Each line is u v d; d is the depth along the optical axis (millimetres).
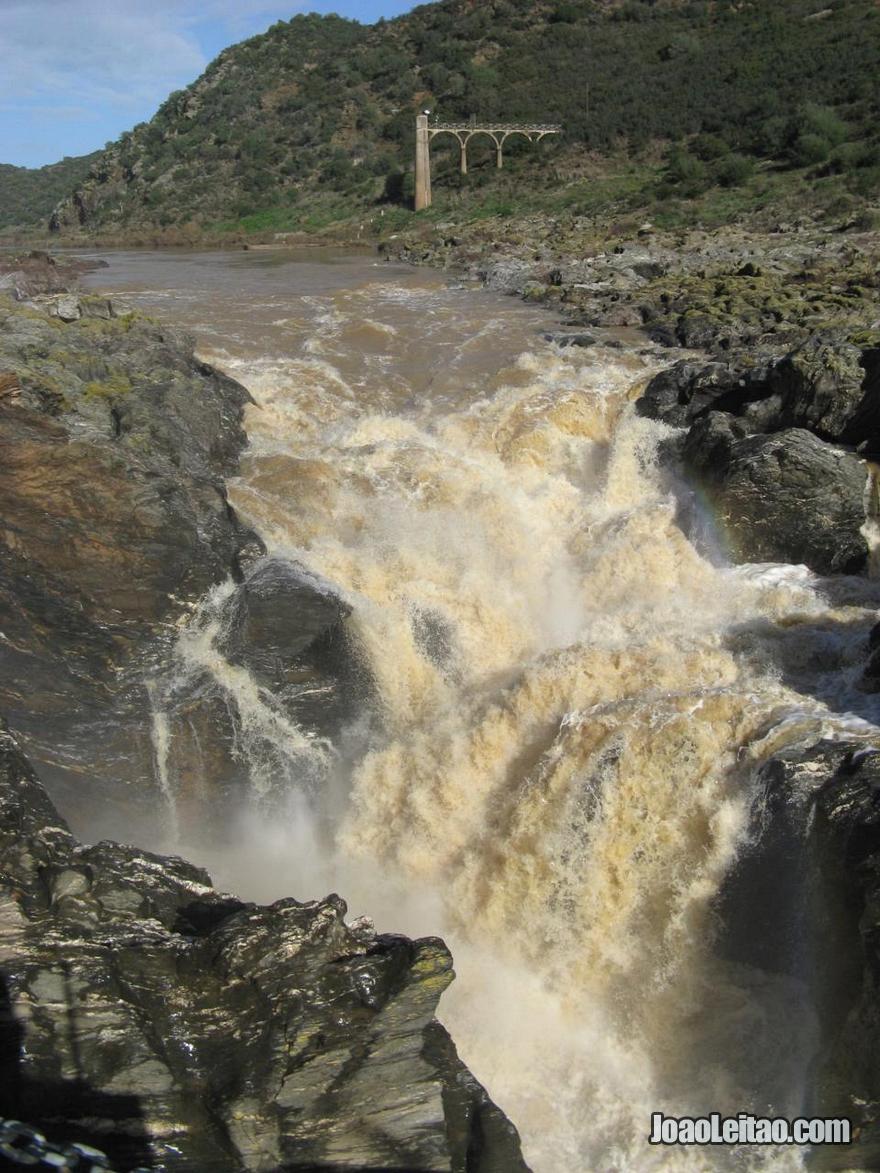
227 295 34875
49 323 19453
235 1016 9008
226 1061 8758
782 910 11883
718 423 19953
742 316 27109
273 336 27531
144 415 16984
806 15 71938
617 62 76312
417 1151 8828
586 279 35281
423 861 14625
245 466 18984
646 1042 12148
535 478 20578
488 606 17094
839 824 11055
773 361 21391
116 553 15078
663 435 20938
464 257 44750
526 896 13555
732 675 14859
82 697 15086
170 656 15383
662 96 66312
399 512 18469
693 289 31297
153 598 15289
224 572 16016
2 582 14766
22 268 38656
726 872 12438
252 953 9312
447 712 15797
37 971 9047
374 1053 9086
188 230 69125
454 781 14820
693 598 17844
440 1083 9172
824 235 40656
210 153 86562
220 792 15758
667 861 12930
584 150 63719
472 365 24781
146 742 15289
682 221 47594
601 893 13094
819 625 16328
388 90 86375
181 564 15414
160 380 18969
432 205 62750
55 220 96125
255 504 17766
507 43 86500
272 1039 8898
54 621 14969
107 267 46344
